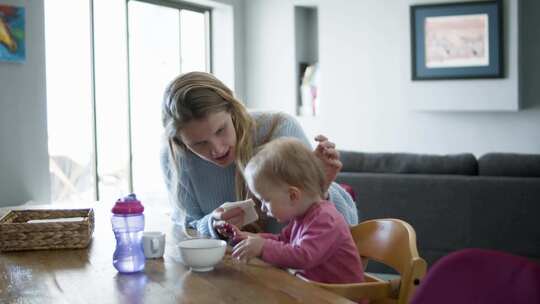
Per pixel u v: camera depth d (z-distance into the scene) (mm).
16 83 3639
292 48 5898
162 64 5219
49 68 4047
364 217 3658
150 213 2180
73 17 4203
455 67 5422
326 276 1516
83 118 4328
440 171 3549
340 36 5824
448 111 5609
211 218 1670
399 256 1470
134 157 4859
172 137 1731
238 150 1673
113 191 4664
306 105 6047
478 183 3396
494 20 5270
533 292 778
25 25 3664
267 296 1079
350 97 5828
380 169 3674
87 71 4344
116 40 4648
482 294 835
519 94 5328
